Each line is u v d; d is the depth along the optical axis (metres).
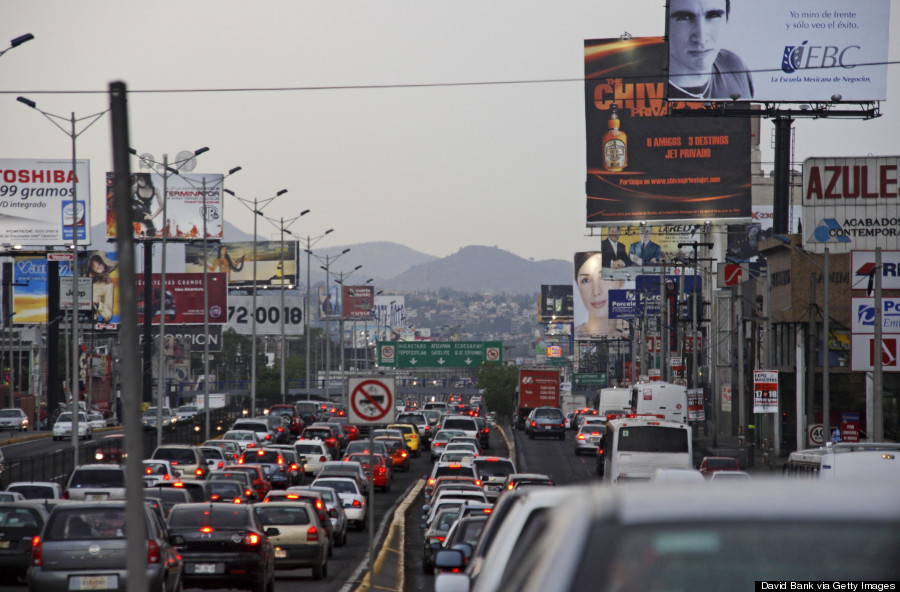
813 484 13.63
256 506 93.38
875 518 12.28
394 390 72.00
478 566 31.39
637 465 139.38
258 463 171.25
